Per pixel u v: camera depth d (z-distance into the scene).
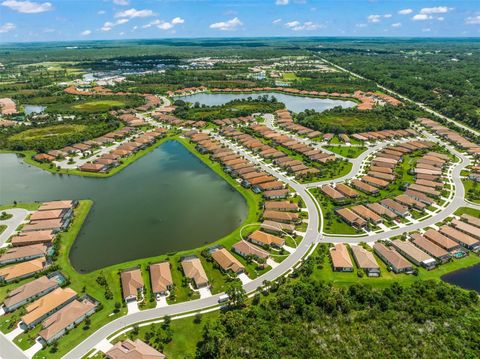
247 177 190.12
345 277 117.31
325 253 129.00
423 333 94.44
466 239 133.12
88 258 129.62
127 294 107.56
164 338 93.75
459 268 122.06
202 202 171.25
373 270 119.00
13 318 101.62
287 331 95.56
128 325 98.81
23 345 93.00
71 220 153.00
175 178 199.50
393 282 115.25
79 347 92.06
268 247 131.75
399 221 149.75
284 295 104.50
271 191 172.75
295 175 196.12
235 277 117.25
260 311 101.44
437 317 99.00
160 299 108.19
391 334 94.81
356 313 101.25
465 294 107.81
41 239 134.38
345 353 89.81
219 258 123.00
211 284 113.94
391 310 101.88
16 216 155.88
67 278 116.62
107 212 163.00
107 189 186.75
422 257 124.25
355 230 143.38
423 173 192.50
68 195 180.12
